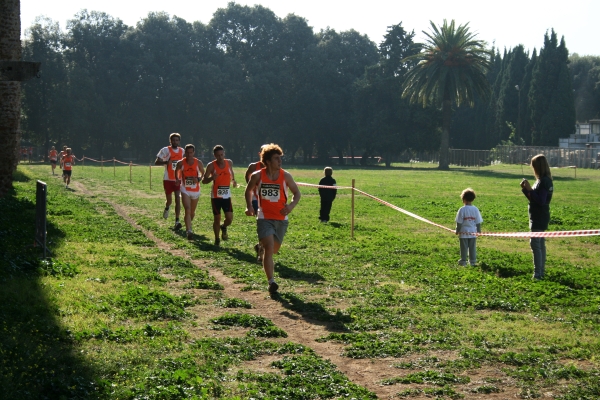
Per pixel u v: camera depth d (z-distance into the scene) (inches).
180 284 380.5
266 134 3619.6
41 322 264.2
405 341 272.7
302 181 1594.5
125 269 407.5
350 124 3427.7
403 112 3181.6
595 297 359.9
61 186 1187.3
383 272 433.4
